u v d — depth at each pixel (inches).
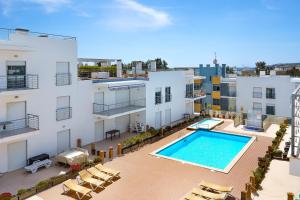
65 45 922.1
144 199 608.4
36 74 833.5
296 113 820.6
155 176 738.8
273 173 752.3
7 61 761.0
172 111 1477.6
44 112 867.4
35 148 843.4
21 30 793.6
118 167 804.0
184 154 995.9
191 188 665.0
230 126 1391.5
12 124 786.2
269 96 1695.4
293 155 702.5
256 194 626.5
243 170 787.4
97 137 1097.4
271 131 1282.0
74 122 974.4
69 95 948.0
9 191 647.1
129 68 1732.3
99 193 637.3
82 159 808.9
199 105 2106.3
